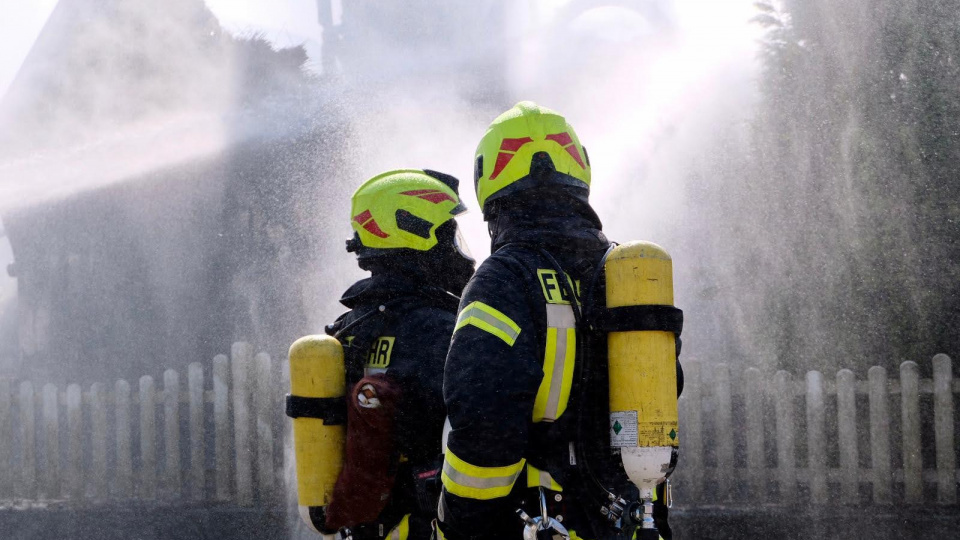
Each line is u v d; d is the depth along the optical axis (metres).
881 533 5.61
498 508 1.93
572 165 2.17
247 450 6.65
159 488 6.90
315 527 2.64
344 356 2.70
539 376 1.92
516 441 1.89
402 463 2.60
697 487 6.06
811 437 6.04
